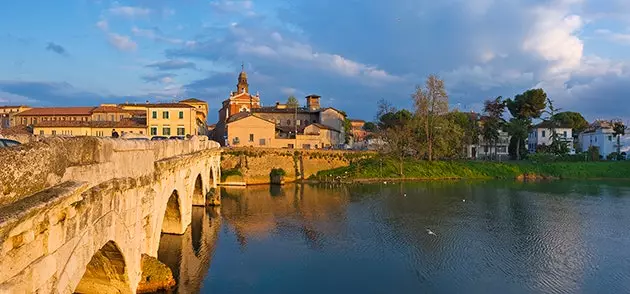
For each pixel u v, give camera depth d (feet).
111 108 369.09
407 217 175.42
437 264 116.06
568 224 164.86
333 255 122.31
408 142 337.11
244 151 294.66
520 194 242.58
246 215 174.19
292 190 256.11
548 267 114.83
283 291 95.25
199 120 366.02
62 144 38.65
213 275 102.68
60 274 37.47
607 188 272.51
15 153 30.58
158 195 80.48
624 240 142.31
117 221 55.62
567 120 457.68
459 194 241.14
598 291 99.60
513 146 406.00
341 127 427.74
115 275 63.77
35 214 31.55
